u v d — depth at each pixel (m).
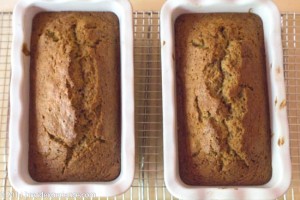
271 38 0.40
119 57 0.40
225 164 0.37
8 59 0.45
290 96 0.44
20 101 0.37
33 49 0.40
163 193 0.42
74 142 0.37
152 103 0.44
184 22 0.41
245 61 0.39
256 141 0.38
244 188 0.37
